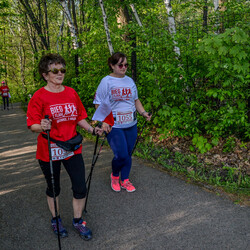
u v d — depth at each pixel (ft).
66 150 7.15
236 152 13.56
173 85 14.85
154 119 16.53
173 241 7.64
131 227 8.38
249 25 12.80
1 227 8.59
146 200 9.98
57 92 7.19
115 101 9.62
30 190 11.32
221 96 12.96
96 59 20.67
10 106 53.93
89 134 19.70
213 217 8.70
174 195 10.26
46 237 8.03
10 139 21.04
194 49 14.29
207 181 11.17
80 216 7.97
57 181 7.73
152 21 15.69
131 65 17.46
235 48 11.87
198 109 14.70
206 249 7.25
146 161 13.76
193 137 15.02
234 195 9.98
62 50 30.78
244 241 7.49
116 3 22.95
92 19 22.54
